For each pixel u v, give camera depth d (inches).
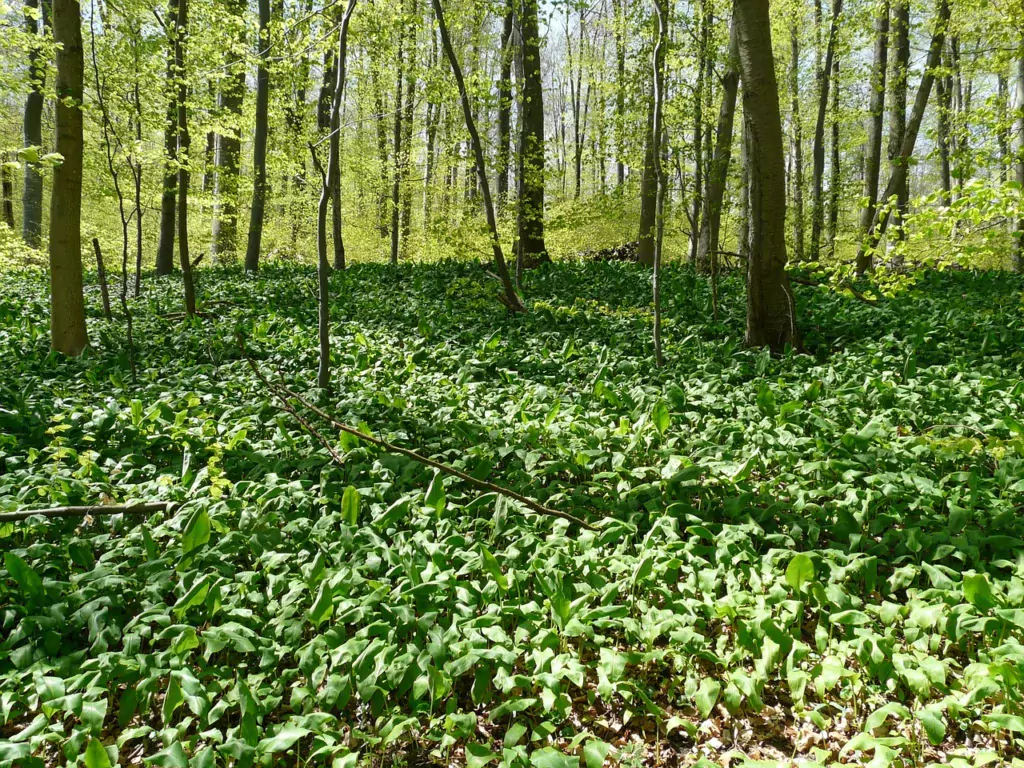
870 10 668.1
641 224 693.3
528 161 607.5
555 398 303.4
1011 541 175.8
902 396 280.1
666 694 154.0
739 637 153.2
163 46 503.2
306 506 208.4
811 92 971.9
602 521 194.2
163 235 723.4
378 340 423.5
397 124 836.0
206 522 170.4
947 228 208.1
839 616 153.4
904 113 650.2
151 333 449.1
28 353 389.4
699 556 184.5
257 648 154.3
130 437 261.4
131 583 174.7
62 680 141.3
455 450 245.4
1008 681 132.4
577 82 1508.4
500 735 146.2
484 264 610.9
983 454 230.1
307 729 133.7
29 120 778.8
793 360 358.9
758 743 141.4
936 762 130.3
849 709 146.7
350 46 710.5
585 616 158.1
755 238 381.1
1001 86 1058.7
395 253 855.1
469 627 157.3
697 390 299.0
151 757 125.1
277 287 580.4
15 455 247.1
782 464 230.4
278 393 251.4
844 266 254.2
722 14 574.6
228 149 750.5
